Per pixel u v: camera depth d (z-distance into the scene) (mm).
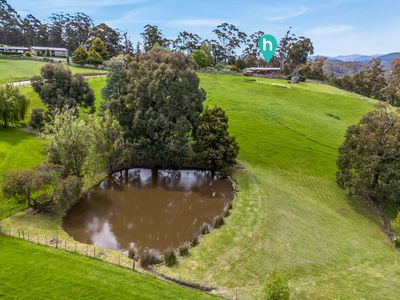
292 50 153375
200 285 22625
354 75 140500
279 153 54219
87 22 179750
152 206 37312
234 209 36125
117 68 52062
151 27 161875
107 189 41000
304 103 84312
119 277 22031
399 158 40844
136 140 45906
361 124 45688
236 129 61500
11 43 164625
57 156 34938
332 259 29109
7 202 31703
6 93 50844
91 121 41906
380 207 42688
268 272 25469
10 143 45406
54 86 52156
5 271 21281
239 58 161125
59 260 23172
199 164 47594
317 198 43469
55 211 32500
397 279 27609
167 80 44156
